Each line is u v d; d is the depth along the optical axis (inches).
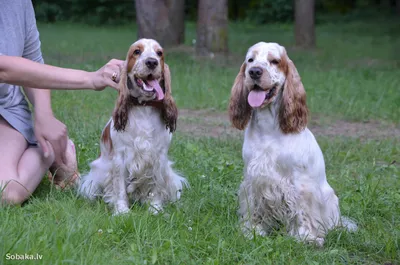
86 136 278.7
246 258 161.6
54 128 203.5
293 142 181.2
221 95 424.2
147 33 649.6
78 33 921.5
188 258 158.7
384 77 530.0
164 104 200.2
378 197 221.6
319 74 526.3
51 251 147.3
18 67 177.5
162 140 203.6
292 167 181.2
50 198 195.6
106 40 821.2
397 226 196.4
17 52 207.3
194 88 438.0
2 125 207.6
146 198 209.3
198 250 165.0
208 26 625.6
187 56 613.0
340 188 234.2
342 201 215.6
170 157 255.1
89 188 210.7
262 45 183.2
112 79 178.4
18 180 193.0
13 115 207.3
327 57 694.5
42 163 203.9
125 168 203.2
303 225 182.9
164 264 156.6
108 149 207.6
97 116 346.0
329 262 166.6
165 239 163.5
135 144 198.7
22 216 171.2
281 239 173.8
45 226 162.7
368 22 1162.0
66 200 196.4
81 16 1123.3
